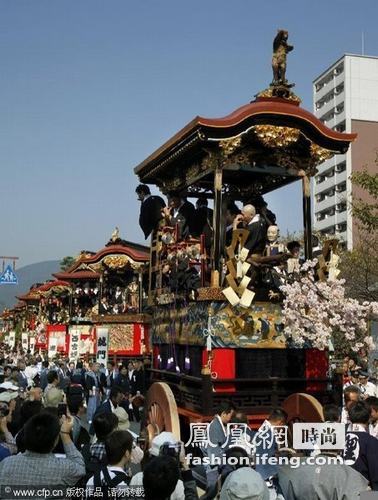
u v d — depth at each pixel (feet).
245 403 33.53
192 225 43.34
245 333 34.01
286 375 35.32
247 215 37.32
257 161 37.65
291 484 17.97
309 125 35.42
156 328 44.86
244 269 33.24
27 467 16.65
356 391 30.50
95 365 70.33
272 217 42.22
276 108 34.53
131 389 69.92
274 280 35.40
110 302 124.36
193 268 37.52
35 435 16.93
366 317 35.65
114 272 120.26
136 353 112.16
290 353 35.65
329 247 35.63
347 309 33.99
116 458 17.88
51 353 142.31
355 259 85.92
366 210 77.20
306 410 31.07
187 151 37.58
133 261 114.01
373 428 27.14
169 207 44.62
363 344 36.76
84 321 132.87
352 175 76.43
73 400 29.09
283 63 36.78
